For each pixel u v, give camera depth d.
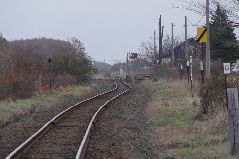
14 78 69.50
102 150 31.92
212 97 45.59
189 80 84.06
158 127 43.91
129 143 34.75
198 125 41.50
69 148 32.62
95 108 60.34
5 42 132.38
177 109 55.12
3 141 36.28
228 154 28.95
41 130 39.28
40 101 69.38
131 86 116.06
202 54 59.59
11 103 60.78
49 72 90.50
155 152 32.38
